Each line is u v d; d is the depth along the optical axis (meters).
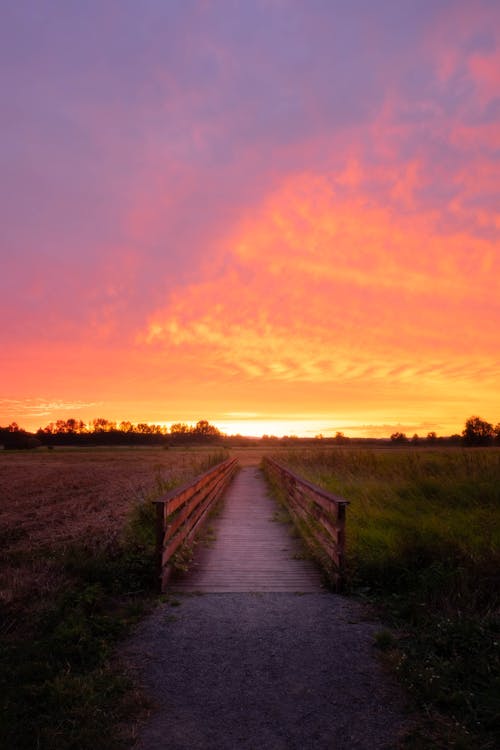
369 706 3.60
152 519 8.81
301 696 3.73
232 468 24.61
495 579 5.80
